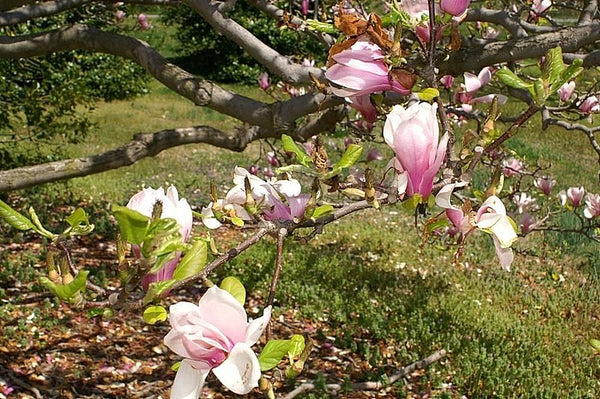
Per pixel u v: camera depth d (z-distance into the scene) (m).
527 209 5.86
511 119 3.94
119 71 16.77
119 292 1.20
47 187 10.09
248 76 22.36
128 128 15.20
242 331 1.11
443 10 1.67
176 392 1.13
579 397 5.38
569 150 14.12
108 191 10.53
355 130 3.72
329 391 5.35
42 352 5.76
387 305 6.95
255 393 5.36
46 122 8.61
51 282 1.13
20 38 4.30
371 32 1.49
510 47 2.72
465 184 1.52
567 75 1.49
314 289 7.20
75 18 8.23
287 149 1.58
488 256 8.71
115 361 5.77
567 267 8.56
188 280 1.24
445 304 7.01
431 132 1.41
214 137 4.41
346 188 1.57
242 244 1.48
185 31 23.25
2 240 7.98
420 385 5.68
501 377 5.62
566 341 6.42
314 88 3.41
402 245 8.98
